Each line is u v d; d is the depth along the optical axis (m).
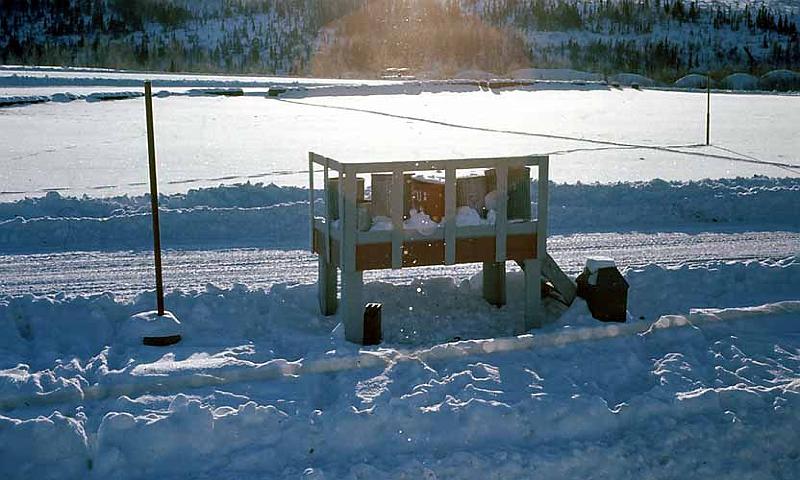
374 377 6.82
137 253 11.73
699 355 7.53
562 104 46.81
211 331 8.09
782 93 60.91
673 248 12.30
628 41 155.75
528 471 5.71
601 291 8.26
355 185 7.49
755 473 5.90
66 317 8.02
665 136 29.78
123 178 19.53
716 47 151.75
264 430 5.93
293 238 12.81
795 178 16.92
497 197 7.88
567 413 6.20
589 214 14.16
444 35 145.50
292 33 164.88
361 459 5.75
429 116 38.25
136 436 5.75
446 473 5.62
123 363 7.16
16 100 40.22
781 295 9.56
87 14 172.50
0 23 163.50
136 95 45.25
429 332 8.35
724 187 15.61
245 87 55.06
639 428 6.26
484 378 6.79
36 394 6.36
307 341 7.73
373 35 155.50
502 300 9.13
